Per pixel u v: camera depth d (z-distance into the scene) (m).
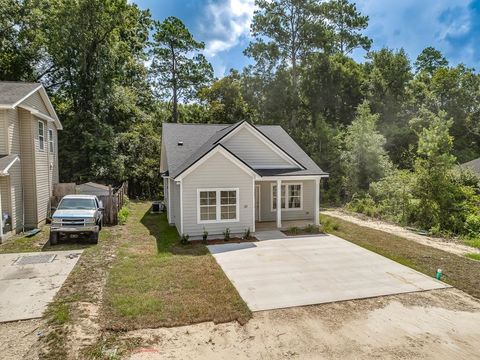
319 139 28.66
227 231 13.17
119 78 28.70
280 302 7.41
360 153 24.80
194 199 13.45
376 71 35.06
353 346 5.74
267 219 17.42
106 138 25.67
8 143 13.18
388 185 20.59
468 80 39.84
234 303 7.22
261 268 9.71
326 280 8.80
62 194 18.42
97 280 8.38
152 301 7.18
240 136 15.77
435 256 11.08
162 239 13.09
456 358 5.44
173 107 42.19
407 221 16.69
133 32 31.53
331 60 33.44
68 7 23.81
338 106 34.22
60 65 26.53
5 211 13.04
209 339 5.89
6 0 24.53
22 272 8.87
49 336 5.77
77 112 26.27
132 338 5.82
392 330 6.31
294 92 33.66
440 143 16.08
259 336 6.02
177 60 42.78
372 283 8.63
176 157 16.19
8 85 15.05
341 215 19.66
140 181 28.45
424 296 7.89
